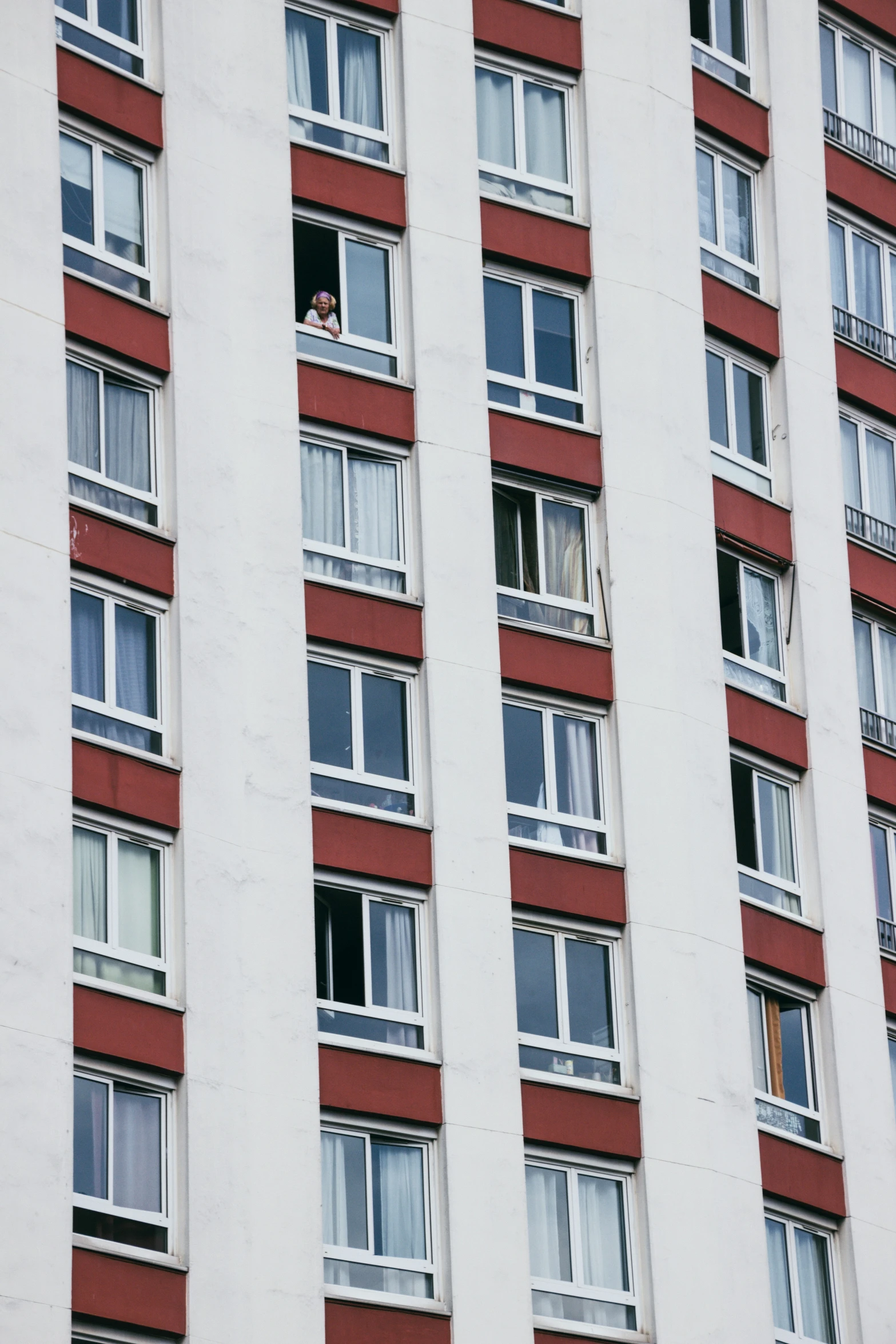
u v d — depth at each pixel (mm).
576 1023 77750
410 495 80500
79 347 75812
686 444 84750
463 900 76625
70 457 75188
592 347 84312
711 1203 77062
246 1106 71688
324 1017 74500
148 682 74625
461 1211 73688
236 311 79062
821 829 84562
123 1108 70438
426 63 84438
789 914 82938
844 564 88250
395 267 82625
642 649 81750
